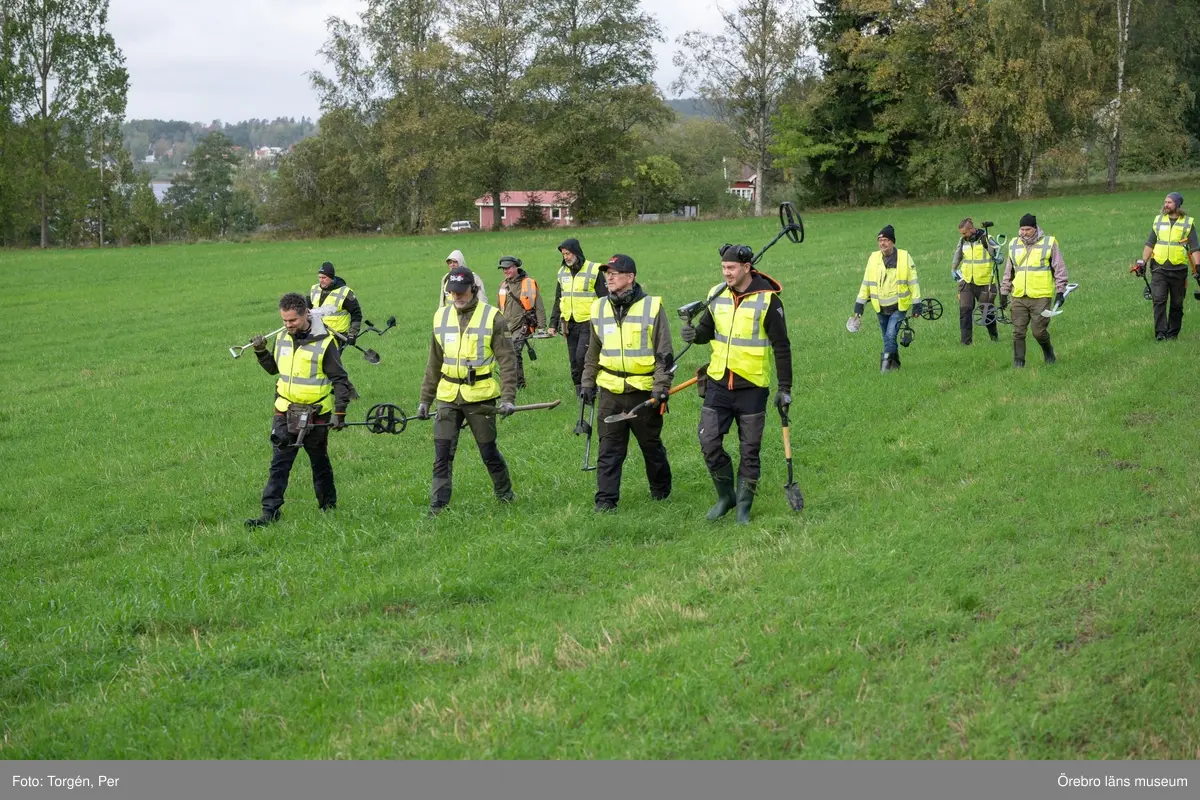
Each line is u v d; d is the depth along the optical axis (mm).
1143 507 7715
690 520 8406
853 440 10430
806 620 6148
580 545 7844
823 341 16656
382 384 15727
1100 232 32312
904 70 56500
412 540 8242
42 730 5539
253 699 5719
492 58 62406
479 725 5223
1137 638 5633
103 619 7016
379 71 66125
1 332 24969
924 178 57625
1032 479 8578
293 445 9055
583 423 9055
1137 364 12445
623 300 8516
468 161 62125
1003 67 50594
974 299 15312
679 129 96000
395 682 5820
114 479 11266
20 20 67562
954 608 6207
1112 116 50344
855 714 5082
